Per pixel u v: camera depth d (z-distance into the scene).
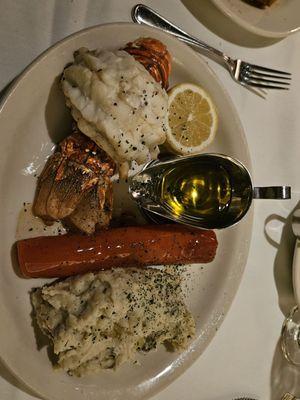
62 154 0.32
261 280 0.44
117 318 0.33
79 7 0.35
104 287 0.33
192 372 0.41
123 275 0.34
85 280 0.33
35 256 0.31
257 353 0.44
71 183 0.32
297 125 0.46
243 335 0.43
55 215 0.32
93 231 0.33
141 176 0.35
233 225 0.38
